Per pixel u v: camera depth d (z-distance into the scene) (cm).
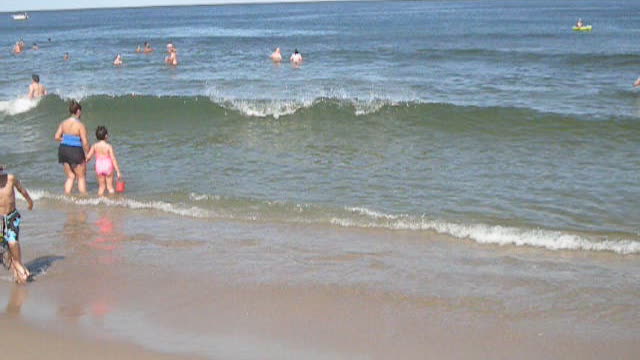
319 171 1136
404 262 713
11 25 12794
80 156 1029
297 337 537
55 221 888
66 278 675
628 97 1966
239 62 3522
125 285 654
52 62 3812
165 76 2869
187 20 13000
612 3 16188
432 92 2178
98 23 12488
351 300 612
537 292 628
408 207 925
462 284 649
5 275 686
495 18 9156
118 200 983
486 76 2627
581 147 1279
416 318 573
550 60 3189
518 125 1434
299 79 2634
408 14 12212
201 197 987
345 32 6781
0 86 2631
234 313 585
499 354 509
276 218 884
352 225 848
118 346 519
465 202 944
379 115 1533
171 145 1363
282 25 9269
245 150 1306
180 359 496
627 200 939
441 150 1278
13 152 1330
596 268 692
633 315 576
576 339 533
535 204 930
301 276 673
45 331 547
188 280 665
